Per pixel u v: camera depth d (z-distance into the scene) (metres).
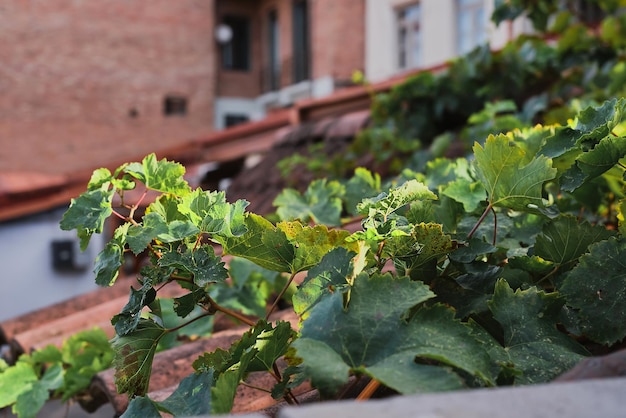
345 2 18.56
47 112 21.33
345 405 0.51
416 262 1.02
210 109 23.53
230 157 8.82
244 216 1.04
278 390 0.97
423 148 4.98
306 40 22.98
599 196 1.40
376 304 0.79
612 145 1.04
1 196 10.34
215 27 25.61
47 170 21.25
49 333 2.82
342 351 0.77
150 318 1.08
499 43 9.45
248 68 26.34
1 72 20.84
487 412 0.49
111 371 1.93
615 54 4.45
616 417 0.48
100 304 3.33
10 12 20.94
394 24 16.53
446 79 4.91
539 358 0.90
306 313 0.95
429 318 0.79
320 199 1.70
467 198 1.20
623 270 0.97
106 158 21.98
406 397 0.52
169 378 1.74
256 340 0.96
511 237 1.31
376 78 16.75
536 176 1.04
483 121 3.73
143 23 22.62
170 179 1.09
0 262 10.97
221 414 0.81
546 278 1.11
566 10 4.90
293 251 1.05
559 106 4.16
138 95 22.50
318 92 18.97
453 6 14.99
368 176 1.70
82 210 1.07
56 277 11.26
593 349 1.05
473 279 1.05
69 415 2.67
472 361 0.75
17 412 2.12
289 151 6.54
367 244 0.99
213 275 0.99
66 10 21.59
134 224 1.07
